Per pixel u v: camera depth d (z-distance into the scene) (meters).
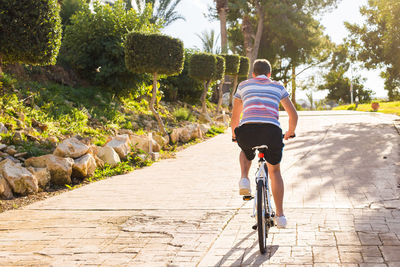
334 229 4.18
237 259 3.59
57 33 9.31
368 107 34.34
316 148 10.19
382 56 22.38
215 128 16.81
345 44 24.47
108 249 4.06
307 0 39.84
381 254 3.46
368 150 9.34
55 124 10.84
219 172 8.24
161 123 12.95
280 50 43.53
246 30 37.41
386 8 19.36
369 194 5.57
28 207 6.05
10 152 8.04
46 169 7.34
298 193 5.89
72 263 3.72
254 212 3.75
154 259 3.73
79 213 5.56
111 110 13.91
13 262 3.80
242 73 25.55
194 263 3.59
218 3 30.92
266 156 3.83
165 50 12.92
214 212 5.22
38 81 13.41
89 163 8.13
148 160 9.82
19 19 8.60
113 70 14.81
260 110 3.79
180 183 7.35
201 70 18.88
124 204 5.96
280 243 3.90
